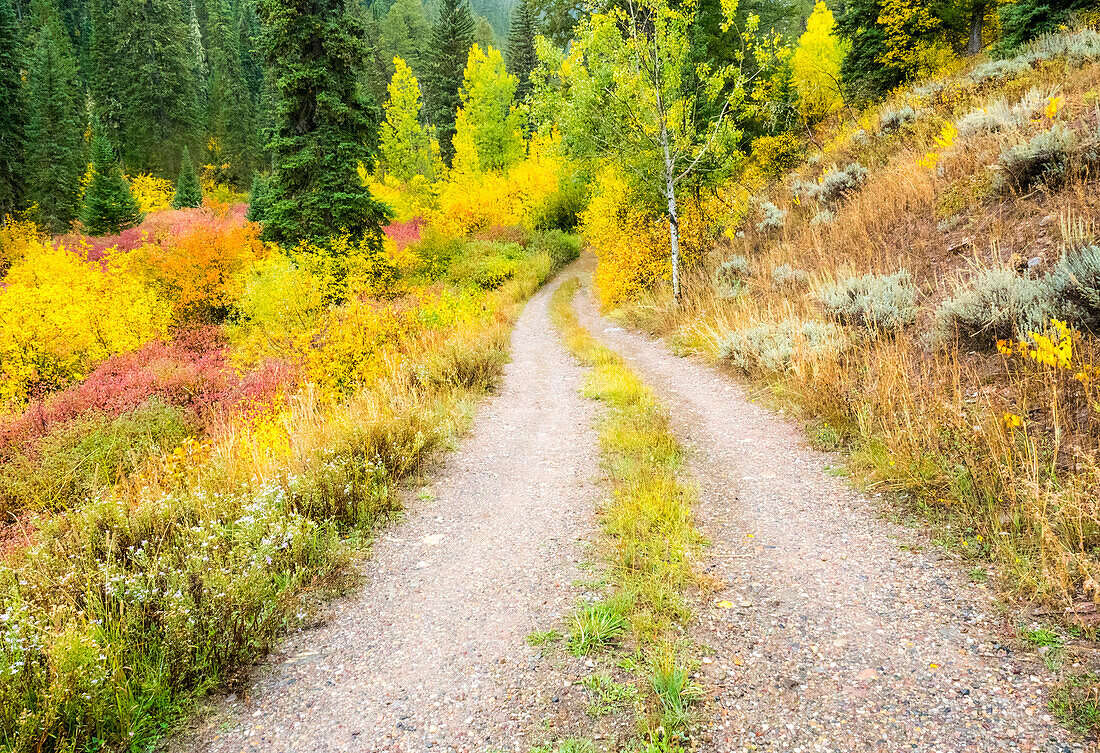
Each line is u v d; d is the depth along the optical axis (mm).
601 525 4949
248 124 67000
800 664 3094
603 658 3268
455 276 22844
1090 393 4309
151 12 60219
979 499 4270
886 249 9141
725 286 12805
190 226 29719
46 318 13258
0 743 2619
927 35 19625
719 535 4625
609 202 18781
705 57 19141
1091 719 2445
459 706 3023
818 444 6109
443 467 6832
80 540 4543
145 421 8531
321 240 16375
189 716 3072
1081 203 6375
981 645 3039
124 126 59812
